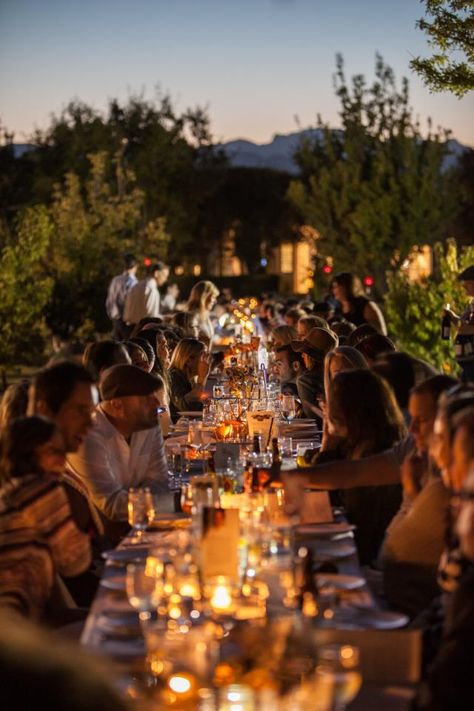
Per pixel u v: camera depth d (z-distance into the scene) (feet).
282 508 20.26
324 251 142.20
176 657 12.63
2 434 17.34
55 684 6.56
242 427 33.30
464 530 12.04
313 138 148.77
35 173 184.75
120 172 158.81
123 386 24.73
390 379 24.85
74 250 125.80
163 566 16.63
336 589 16.28
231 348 59.41
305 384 39.11
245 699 11.44
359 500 22.08
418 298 69.10
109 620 15.05
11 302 96.22
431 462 18.48
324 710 10.94
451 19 45.29
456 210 137.39
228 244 256.52
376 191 136.67
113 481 23.99
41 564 16.22
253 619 14.66
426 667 14.76
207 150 221.25
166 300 117.08
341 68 139.74
